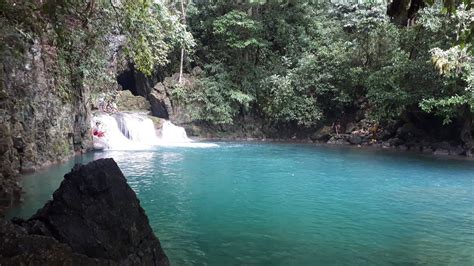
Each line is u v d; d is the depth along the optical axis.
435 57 17.28
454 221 9.46
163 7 16.59
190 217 9.46
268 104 27.72
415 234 8.52
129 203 6.37
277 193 12.02
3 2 8.50
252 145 24.05
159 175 14.34
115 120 23.09
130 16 13.61
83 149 18.70
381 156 19.81
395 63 21.48
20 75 13.40
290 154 20.23
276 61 28.89
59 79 16.20
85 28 13.38
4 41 9.82
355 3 27.89
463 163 17.84
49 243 4.75
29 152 13.94
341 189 12.69
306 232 8.55
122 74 29.28
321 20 29.48
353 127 25.84
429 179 14.36
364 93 25.98
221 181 13.55
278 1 28.95
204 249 7.47
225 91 27.84
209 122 28.14
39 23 10.19
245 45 27.53
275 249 7.56
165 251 7.31
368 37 24.23
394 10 6.07
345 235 8.41
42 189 11.35
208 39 29.89
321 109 26.92
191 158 18.38
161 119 25.92
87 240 5.73
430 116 22.97
